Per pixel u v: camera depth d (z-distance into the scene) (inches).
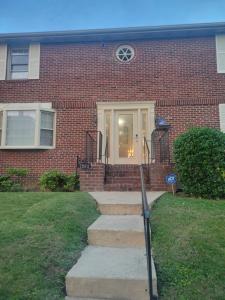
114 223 193.2
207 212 210.7
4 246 149.7
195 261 142.3
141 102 427.5
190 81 424.8
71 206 220.4
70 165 424.2
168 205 234.5
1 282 122.9
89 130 430.3
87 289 128.3
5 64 453.1
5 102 443.2
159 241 167.0
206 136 285.7
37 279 127.0
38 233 166.2
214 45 430.6
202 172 281.7
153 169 339.6
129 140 429.7
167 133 412.8
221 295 119.9
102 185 343.6
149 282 117.6
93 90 438.3
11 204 237.1
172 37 437.4
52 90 442.6
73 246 161.2
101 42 447.2
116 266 140.2
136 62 438.0
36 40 451.5
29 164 427.8
